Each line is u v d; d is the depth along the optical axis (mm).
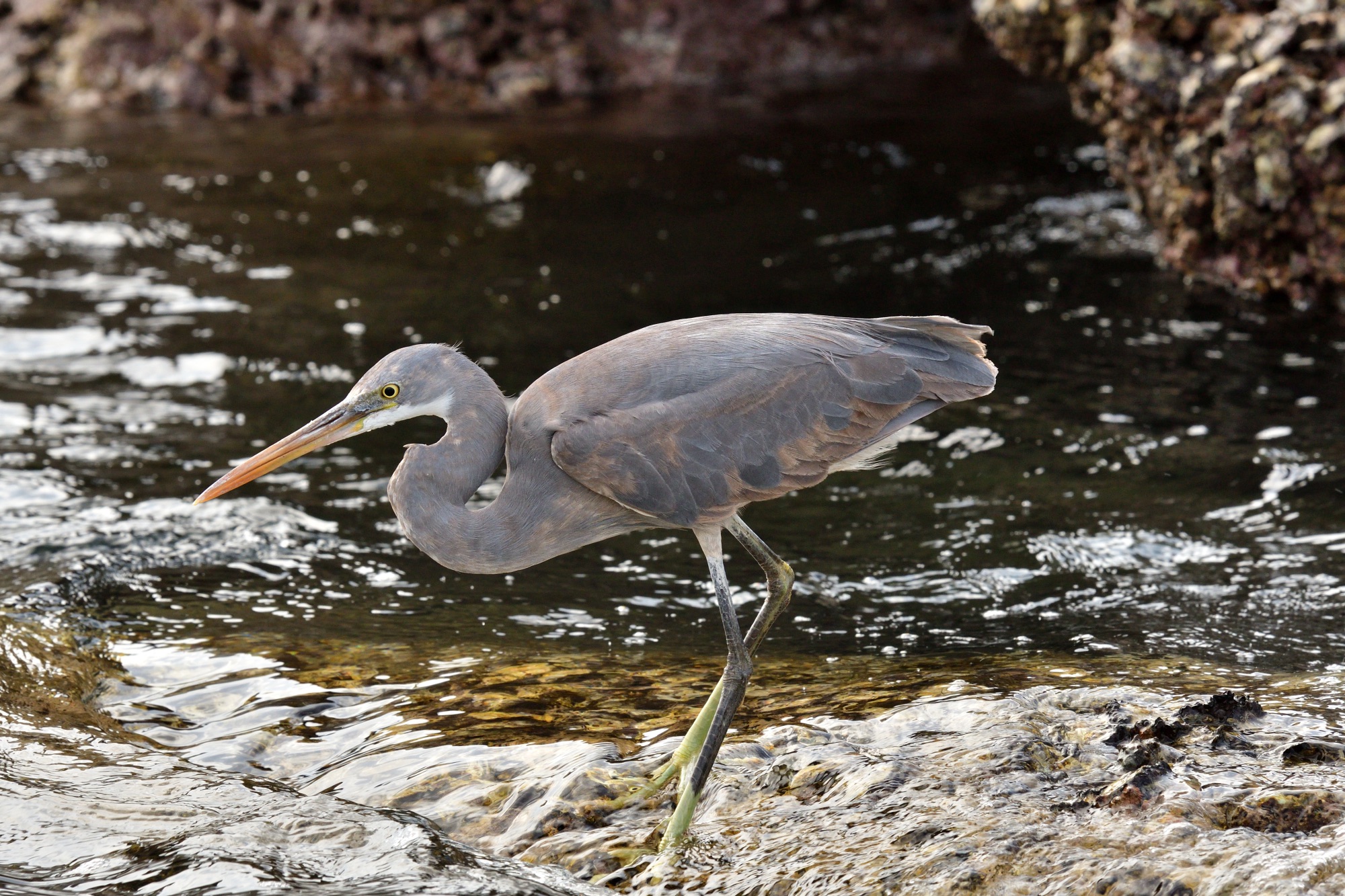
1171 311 15203
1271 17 14062
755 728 8086
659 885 6652
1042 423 12797
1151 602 9641
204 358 14727
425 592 10367
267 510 11617
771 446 7867
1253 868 5984
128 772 7812
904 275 16828
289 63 25859
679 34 27312
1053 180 20359
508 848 7125
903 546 10852
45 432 12969
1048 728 7621
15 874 6805
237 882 6719
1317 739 7230
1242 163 14352
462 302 16297
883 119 24172
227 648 9367
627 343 8031
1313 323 14578
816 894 6367
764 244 18141
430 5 25984
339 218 19484
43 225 19094
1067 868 6203
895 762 7352
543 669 9039
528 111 25188
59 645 9359
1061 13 15945
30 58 26500
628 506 7789
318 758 8039
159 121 24797
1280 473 11414
